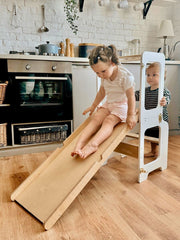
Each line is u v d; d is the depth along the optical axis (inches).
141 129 58.7
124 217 45.2
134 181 61.7
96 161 49.3
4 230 41.8
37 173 56.8
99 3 107.0
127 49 113.5
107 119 57.9
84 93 93.8
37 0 100.5
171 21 126.3
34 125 88.3
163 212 46.8
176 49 122.6
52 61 84.9
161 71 63.1
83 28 110.3
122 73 56.9
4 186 59.4
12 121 82.5
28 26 100.6
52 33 104.8
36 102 85.5
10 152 84.1
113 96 60.8
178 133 117.1
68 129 94.8
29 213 47.2
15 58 78.2
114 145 53.4
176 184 59.5
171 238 39.0
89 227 42.3
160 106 64.5
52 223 42.1
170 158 79.7
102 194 54.7
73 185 46.9
